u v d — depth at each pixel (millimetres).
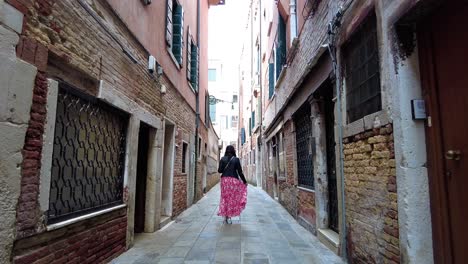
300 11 7211
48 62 3057
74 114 3664
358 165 3908
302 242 5598
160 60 6996
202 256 4734
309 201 6645
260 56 17281
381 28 3211
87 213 3885
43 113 2896
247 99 27453
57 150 3332
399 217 2898
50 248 3074
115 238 4652
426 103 2830
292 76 8320
